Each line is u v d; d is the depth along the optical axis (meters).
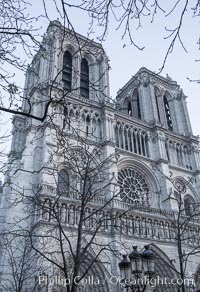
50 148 49.41
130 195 58.72
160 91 80.94
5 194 49.16
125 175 60.38
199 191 67.06
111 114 63.38
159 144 67.31
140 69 82.31
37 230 39.28
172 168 67.06
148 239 49.59
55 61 62.78
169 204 58.25
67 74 66.06
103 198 49.47
